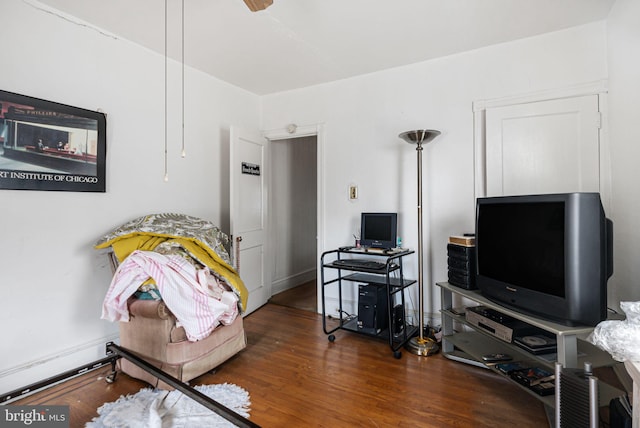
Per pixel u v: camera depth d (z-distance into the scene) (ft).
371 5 7.13
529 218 6.12
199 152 10.58
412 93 10.09
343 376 7.27
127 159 8.57
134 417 5.80
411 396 6.48
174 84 9.80
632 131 6.54
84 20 7.64
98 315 7.92
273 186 14.01
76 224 7.55
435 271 9.80
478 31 8.23
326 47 9.06
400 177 10.31
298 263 15.87
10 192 6.55
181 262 7.00
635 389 3.38
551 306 5.62
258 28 8.06
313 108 11.87
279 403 6.27
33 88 6.84
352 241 11.12
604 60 7.72
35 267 6.89
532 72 8.49
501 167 8.81
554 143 8.25
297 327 10.33
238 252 10.80
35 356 6.86
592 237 5.31
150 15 7.47
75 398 6.44
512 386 6.81
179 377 6.55
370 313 9.01
